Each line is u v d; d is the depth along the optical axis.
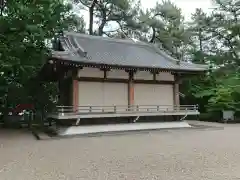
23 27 12.93
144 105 18.28
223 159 8.09
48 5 13.99
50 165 7.57
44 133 16.23
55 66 15.45
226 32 33.12
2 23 12.41
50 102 23.11
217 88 28.16
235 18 33.91
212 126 19.64
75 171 6.81
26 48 14.65
